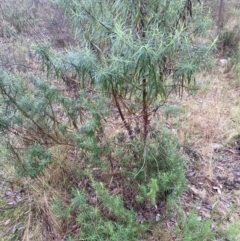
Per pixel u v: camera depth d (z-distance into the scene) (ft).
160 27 5.37
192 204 7.45
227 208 7.38
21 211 7.33
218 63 15.02
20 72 9.45
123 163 7.13
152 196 5.74
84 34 5.97
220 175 8.50
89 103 7.00
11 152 7.47
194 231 6.06
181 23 5.46
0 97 6.73
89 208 6.28
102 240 5.63
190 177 8.28
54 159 7.61
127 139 7.40
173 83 5.86
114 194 6.90
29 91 7.77
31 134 7.51
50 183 7.55
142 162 6.86
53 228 6.71
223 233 6.33
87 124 6.84
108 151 6.98
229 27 17.11
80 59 5.24
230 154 9.37
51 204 6.86
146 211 6.86
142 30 5.39
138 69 4.82
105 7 5.70
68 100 7.07
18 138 7.70
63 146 7.95
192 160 8.84
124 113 7.06
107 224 5.87
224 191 7.98
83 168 7.82
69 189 7.51
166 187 6.27
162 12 5.35
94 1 5.63
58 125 7.68
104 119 7.11
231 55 15.49
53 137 7.79
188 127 9.93
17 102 6.74
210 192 7.91
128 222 6.11
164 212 6.79
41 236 6.66
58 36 12.78
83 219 6.11
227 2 20.24
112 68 5.09
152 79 4.98
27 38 14.28
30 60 11.12
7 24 14.96
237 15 19.43
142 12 5.38
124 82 5.45
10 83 6.40
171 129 9.75
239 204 7.54
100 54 5.82
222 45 15.83
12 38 13.87
